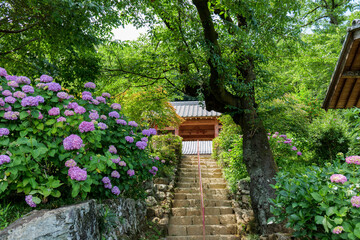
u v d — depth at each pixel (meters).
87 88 4.17
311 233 2.99
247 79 6.12
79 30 4.62
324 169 3.25
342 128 7.23
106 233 3.56
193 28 5.32
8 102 3.08
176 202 6.88
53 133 3.21
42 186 2.91
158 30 6.67
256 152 5.61
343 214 2.59
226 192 7.48
